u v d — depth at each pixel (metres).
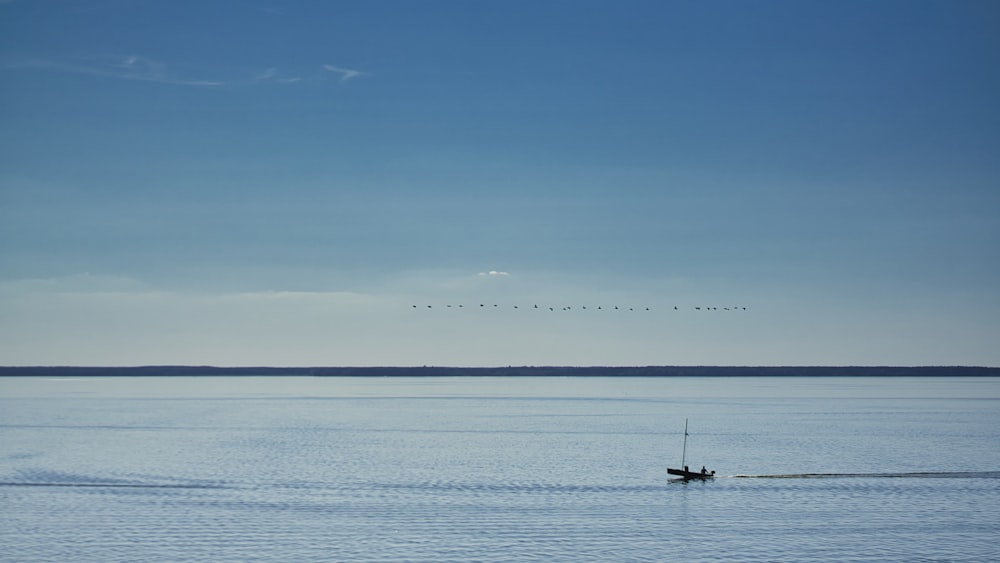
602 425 157.50
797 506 74.81
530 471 93.38
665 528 66.44
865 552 60.28
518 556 58.69
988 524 68.25
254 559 57.81
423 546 60.94
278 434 138.12
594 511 72.25
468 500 76.62
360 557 58.31
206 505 74.25
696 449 115.44
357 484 84.75
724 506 74.56
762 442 125.50
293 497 77.88
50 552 59.44
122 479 87.88
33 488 82.69
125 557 58.22
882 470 95.38
